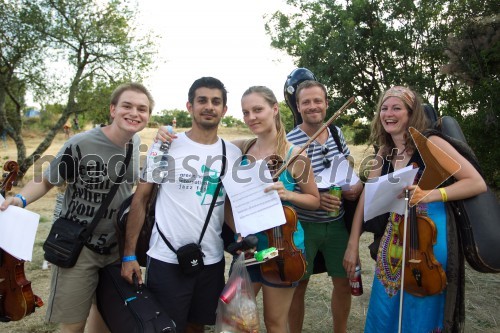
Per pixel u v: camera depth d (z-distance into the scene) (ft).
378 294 8.25
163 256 8.21
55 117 90.17
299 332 10.65
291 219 8.04
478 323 12.46
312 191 8.65
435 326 7.70
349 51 32.09
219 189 8.34
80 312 8.64
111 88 41.24
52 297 8.65
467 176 7.57
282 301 8.36
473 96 23.68
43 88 40.57
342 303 10.52
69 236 8.31
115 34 39.70
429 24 31.01
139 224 8.31
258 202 7.94
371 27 33.12
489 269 7.48
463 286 7.64
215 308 8.62
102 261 8.85
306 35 35.14
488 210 7.59
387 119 8.29
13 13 38.29
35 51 39.45
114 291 8.27
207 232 8.32
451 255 7.51
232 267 8.08
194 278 8.31
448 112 26.40
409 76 30.63
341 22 33.27
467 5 26.08
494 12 24.90
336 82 32.96
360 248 19.90
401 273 7.54
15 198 8.16
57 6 38.60
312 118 10.04
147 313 7.59
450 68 26.53
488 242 7.38
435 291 7.44
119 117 8.30
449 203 7.79
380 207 7.56
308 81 10.28
